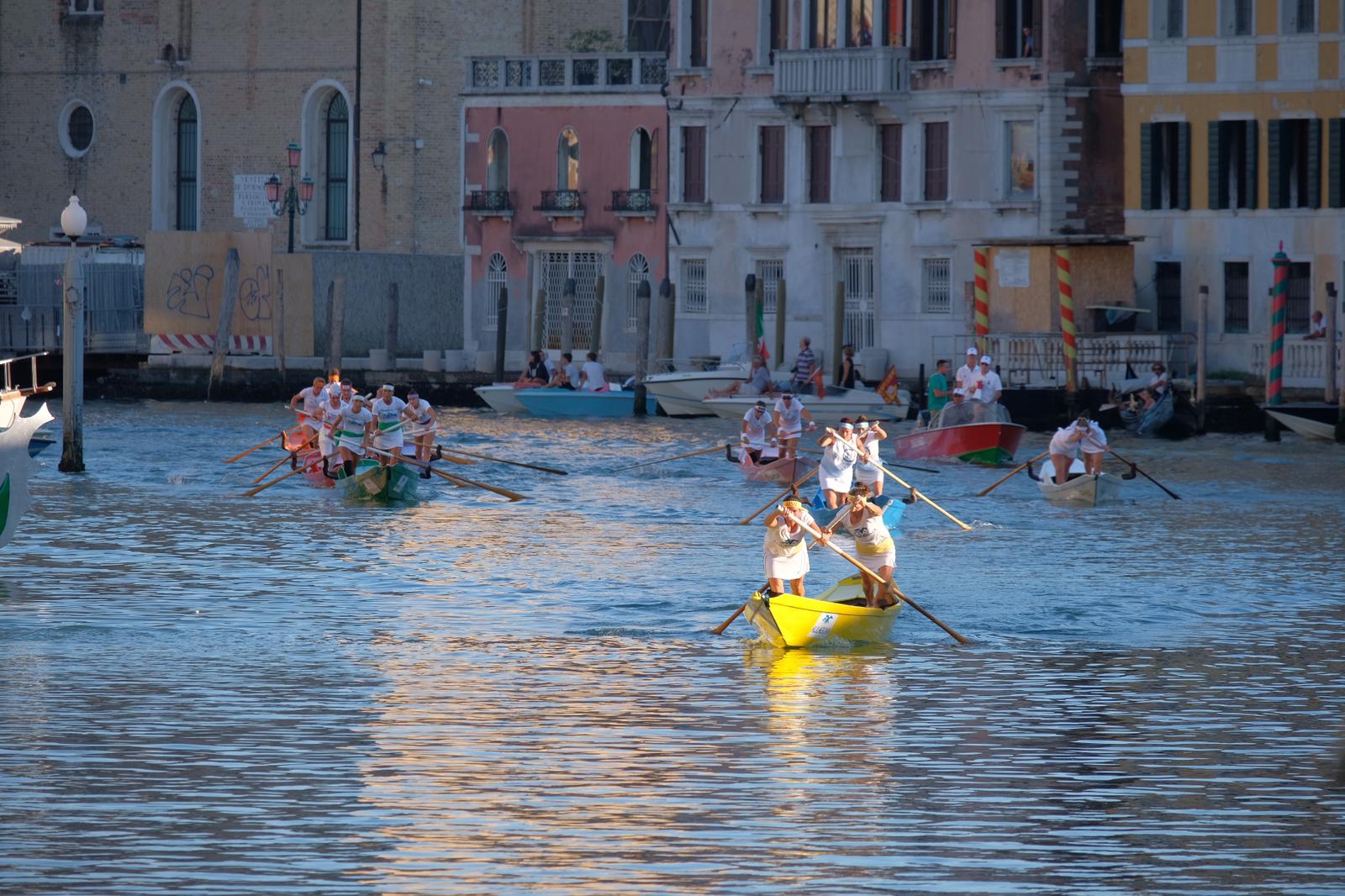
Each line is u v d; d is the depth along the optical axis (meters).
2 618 57.53
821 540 56.31
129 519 82.31
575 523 82.81
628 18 180.12
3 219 123.75
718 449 104.00
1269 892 33.31
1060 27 144.75
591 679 49.41
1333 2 133.12
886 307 152.38
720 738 43.22
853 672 50.62
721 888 33.19
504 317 153.88
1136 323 139.38
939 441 109.88
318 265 166.25
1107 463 108.88
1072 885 33.50
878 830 36.44
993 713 46.00
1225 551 74.19
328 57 189.75
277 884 33.16
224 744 42.22
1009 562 71.12
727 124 159.12
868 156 152.88
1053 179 145.12
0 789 38.47
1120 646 54.72
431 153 185.62
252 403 159.88
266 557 71.19
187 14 197.75
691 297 162.12
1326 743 43.22
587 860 34.50
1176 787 39.59
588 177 166.62
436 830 36.12
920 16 150.25
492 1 186.38
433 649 53.34
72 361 100.44
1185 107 138.62
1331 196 133.50
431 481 100.06
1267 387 123.31
